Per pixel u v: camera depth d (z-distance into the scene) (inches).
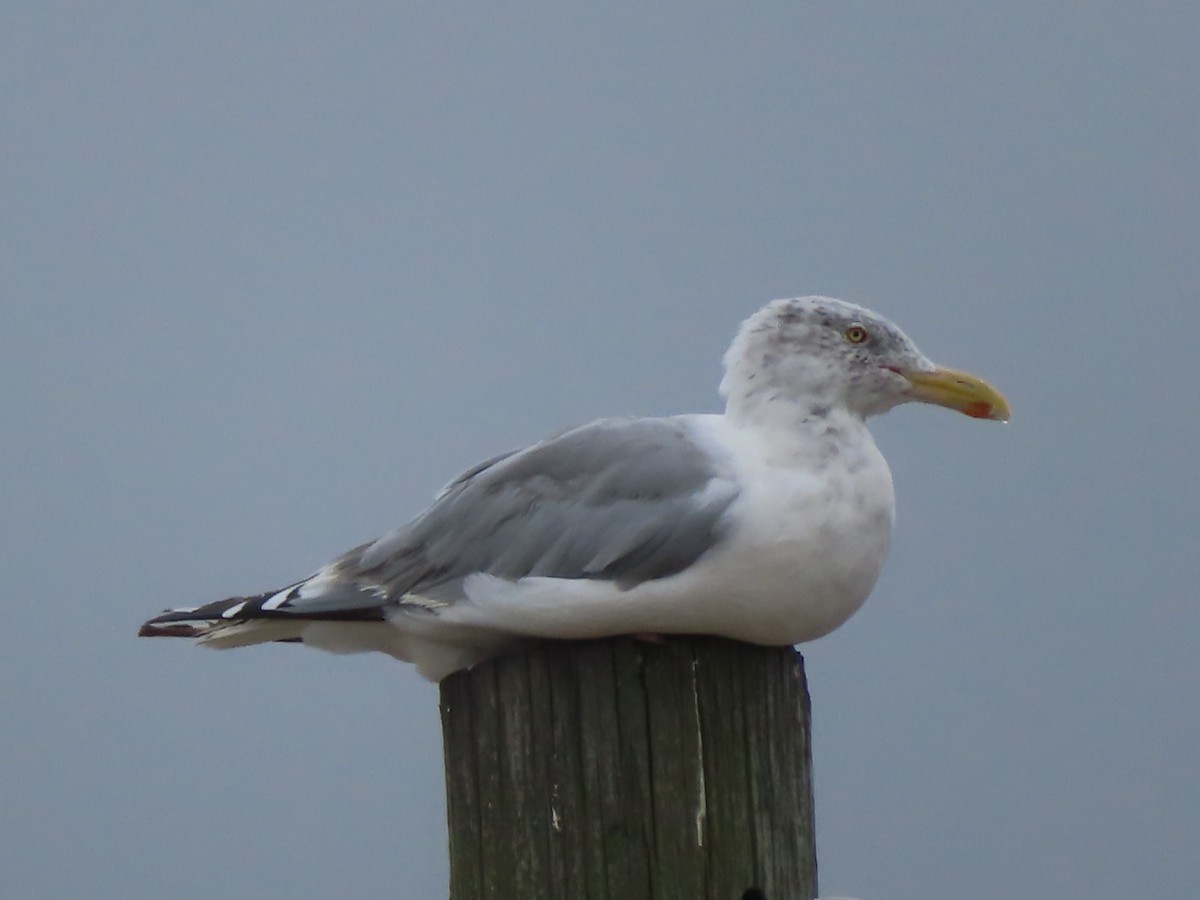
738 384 467.2
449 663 469.1
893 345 473.7
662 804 387.5
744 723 402.3
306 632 490.6
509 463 466.0
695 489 432.5
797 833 401.1
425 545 467.2
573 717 394.0
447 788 403.5
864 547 435.5
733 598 418.9
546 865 388.2
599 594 422.9
